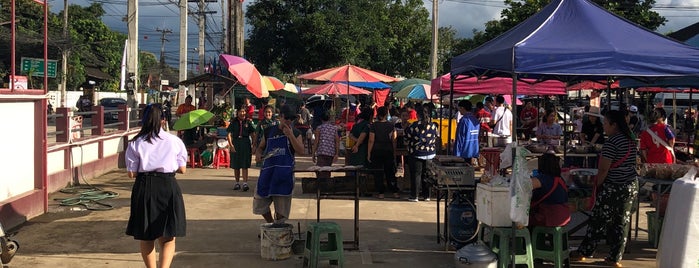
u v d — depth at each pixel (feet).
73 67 127.34
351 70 41.60
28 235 24.72
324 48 90.38
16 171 27.04
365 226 26.86
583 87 48.08
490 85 40.32
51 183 33.78
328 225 20.22
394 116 52.47
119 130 48.08
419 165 32.91
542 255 19.79
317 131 34.06
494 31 82.79
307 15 89.92
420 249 22.98
